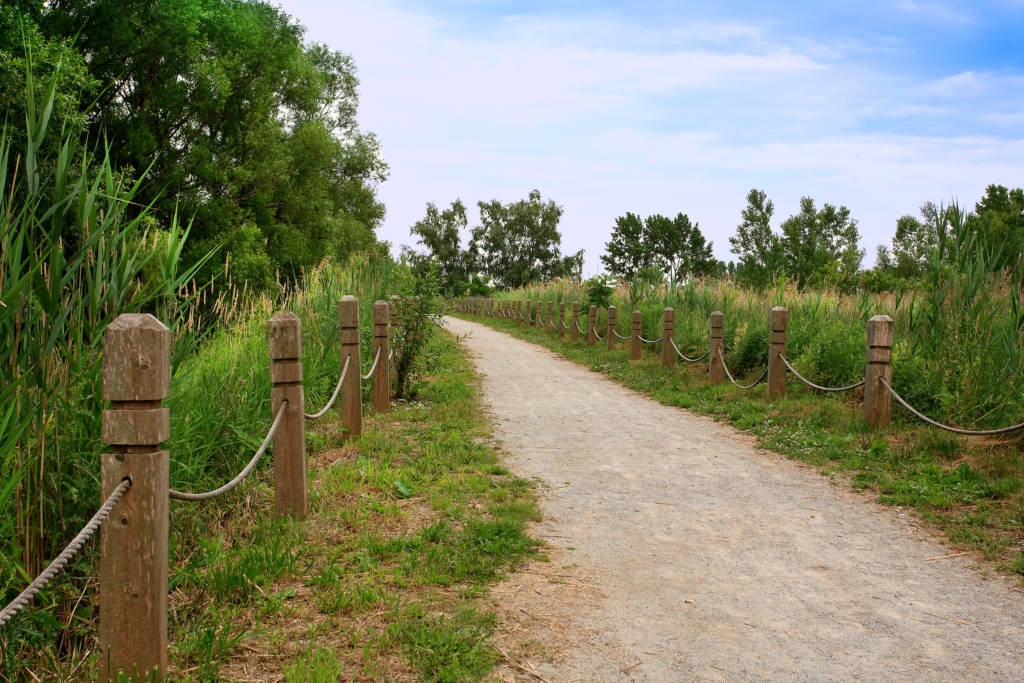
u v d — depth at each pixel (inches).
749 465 281.1
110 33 840.3
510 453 291.0
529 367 617.0
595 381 535.8
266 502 207.5
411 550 178.4
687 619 147.4
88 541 147.4
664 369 547.2
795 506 227.8
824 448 295.4
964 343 299.4
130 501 107.2
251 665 124.0
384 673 121.2
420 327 410.0
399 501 220.1
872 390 311.1
